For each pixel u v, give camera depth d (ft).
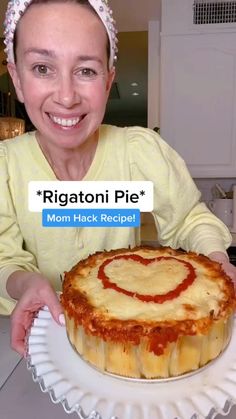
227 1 7.06
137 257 2.10
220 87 7.39
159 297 1.74
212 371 1.64
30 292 2.04
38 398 1.73
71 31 1.90
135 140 2.83
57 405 1.68
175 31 7.29
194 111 7.54
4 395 1.74
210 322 1.63
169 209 2.87
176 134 7.66
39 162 2.65
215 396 1.48
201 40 7.26
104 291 1.82
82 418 1.38
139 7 7.38
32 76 2.05
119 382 1.58
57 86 2.01
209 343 1.67
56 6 1.89
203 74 7.38
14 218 2.70
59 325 1.96
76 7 1.90
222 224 2.84
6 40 2.18
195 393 1.50
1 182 2.62
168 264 2.00
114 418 1.38
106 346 1.61
